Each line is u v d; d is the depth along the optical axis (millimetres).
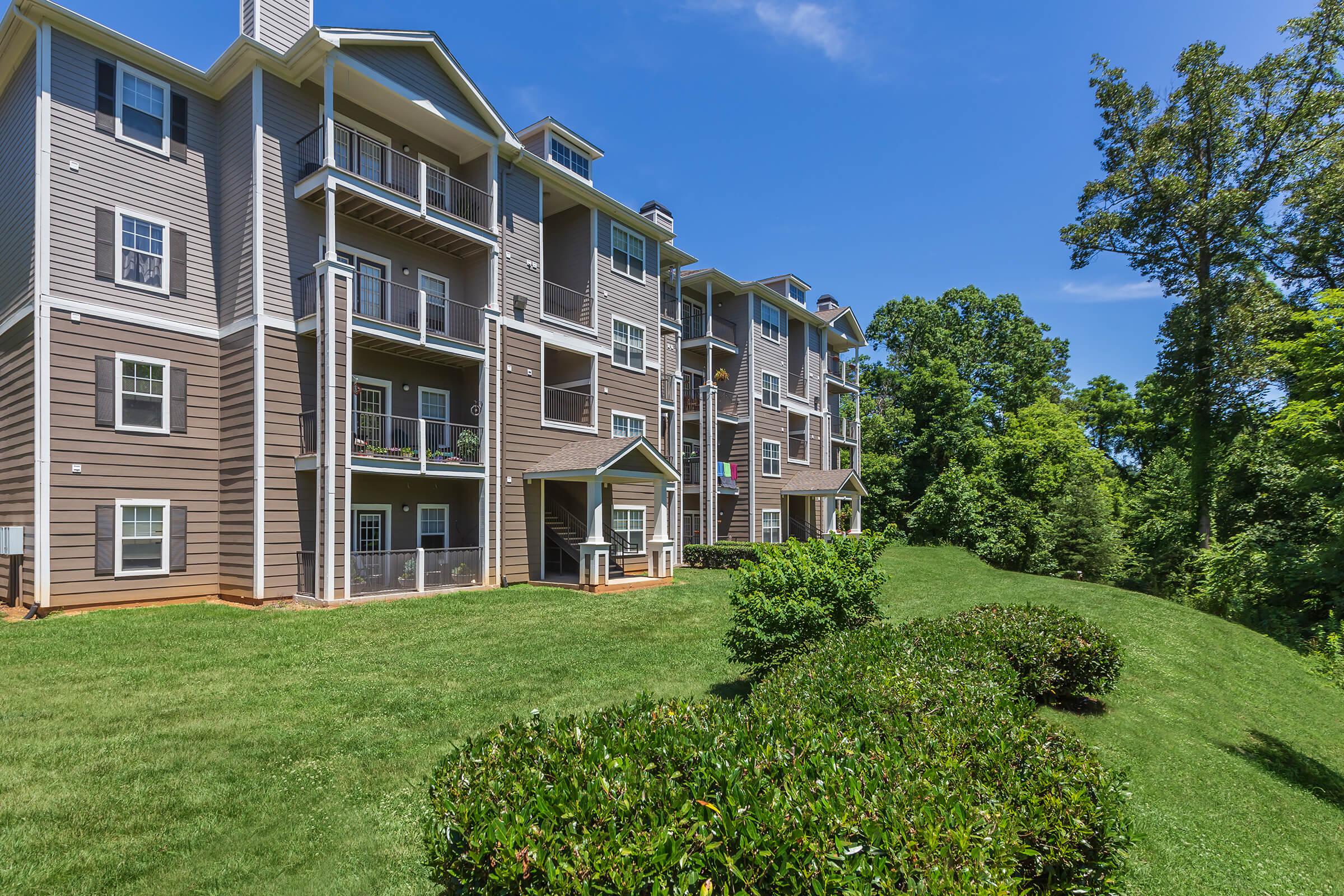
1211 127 25078
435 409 16562
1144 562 29797
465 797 3033
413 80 15172
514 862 2559
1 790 5199
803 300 32500
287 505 13164
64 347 11891
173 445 13109
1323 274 22891
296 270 13734
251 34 14320
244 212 13500
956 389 36906
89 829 4715
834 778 3006
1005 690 5324
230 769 5711
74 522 11859
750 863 2514
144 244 13000
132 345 12695
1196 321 25234
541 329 17922
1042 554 30641
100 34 12484
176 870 4320
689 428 27734
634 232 21344
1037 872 3242
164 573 12836
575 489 19328
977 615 8812
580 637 10938
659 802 2846
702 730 3619
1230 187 25078
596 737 3631
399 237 16031
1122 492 39688
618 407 20266
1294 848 6066
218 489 13648
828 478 29750
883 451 39438
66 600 11680
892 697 4652
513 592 14719
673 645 10656
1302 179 23422
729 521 28031
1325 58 23047
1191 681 10828
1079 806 3469
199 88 13961
